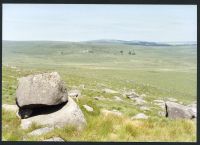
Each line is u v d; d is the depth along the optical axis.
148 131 14.40
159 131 14.44
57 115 14.79
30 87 15.50
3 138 13.06
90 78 118.94
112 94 57.94
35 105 15.18
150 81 135.38
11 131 13.95
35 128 14.36
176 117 21.77
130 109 33.47
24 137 13.36
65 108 15.17
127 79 135.38
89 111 16.59
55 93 15.19
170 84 129.25
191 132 14.63
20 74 79.25
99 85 85.94
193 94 105.31
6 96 30.00
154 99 65.56
